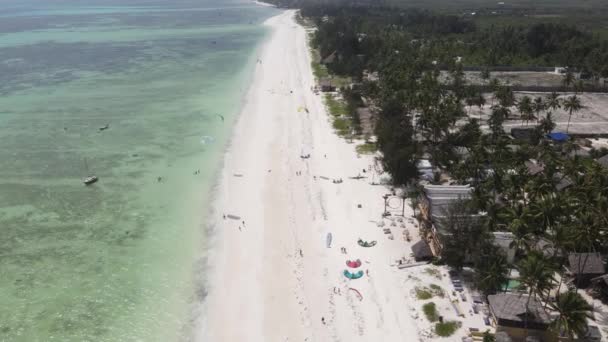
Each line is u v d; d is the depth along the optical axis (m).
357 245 74.31
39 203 89.50
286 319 60.03
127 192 93.44
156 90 170.25
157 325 59.91
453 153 100.94
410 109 123.25
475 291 62.72
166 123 133.75
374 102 143.50
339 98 155.38
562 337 53.62
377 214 83.31
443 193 77.19
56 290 66.12
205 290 65.81
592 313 58.88
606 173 76.88
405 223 80.25
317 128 126.88
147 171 102.69
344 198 89.12
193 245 76.06
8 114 142.62
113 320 60.88
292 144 116.00
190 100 156.50
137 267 70.88
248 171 101.81
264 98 156.50
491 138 100.88
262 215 84.19
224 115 140.12
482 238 64.94
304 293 64.38
